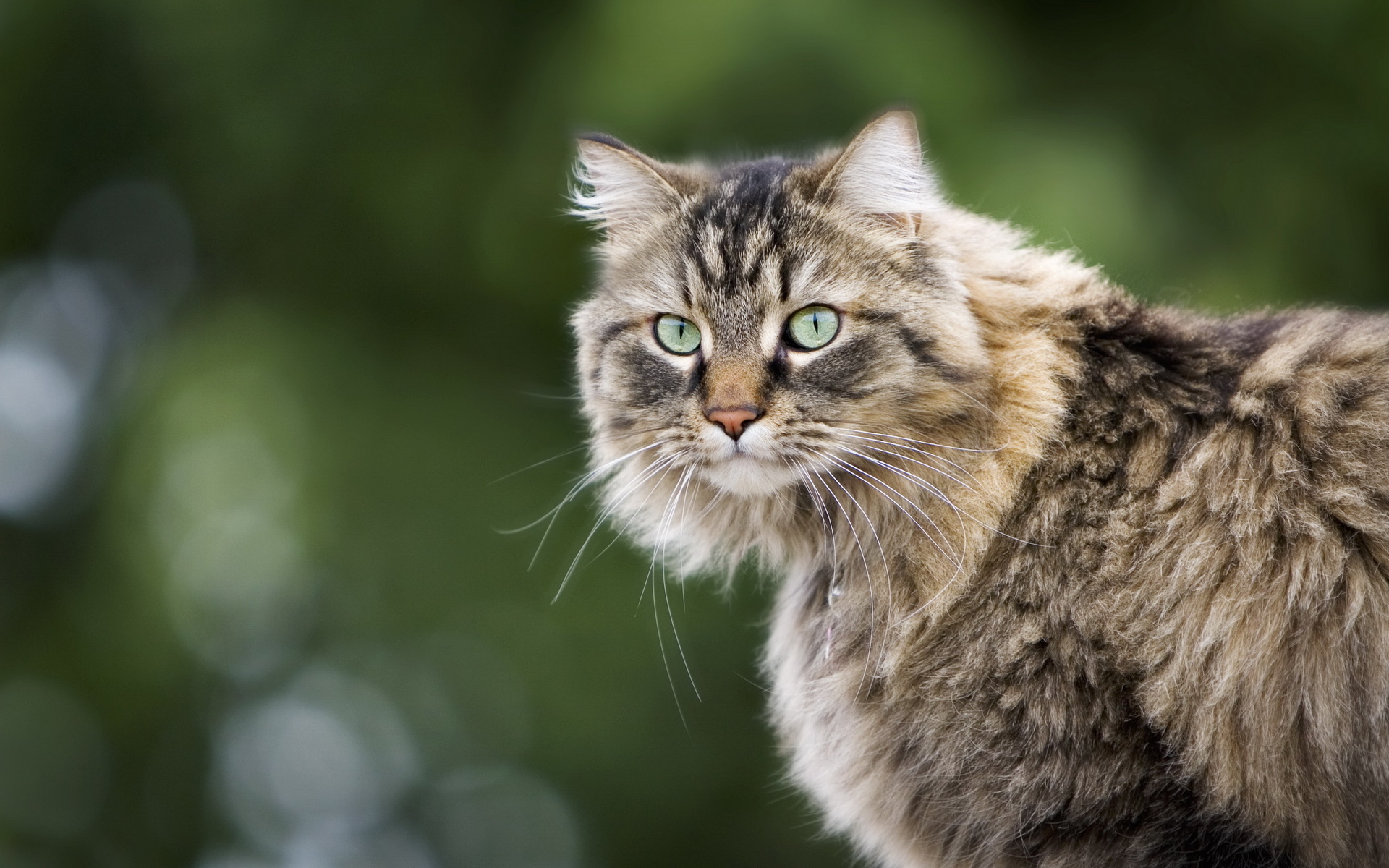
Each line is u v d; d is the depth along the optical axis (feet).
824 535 18.95
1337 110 36.35
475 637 37.45
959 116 33.30
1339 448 16.47
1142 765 16.34
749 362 18.42
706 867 37.32
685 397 18.83
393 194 39.29
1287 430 16.72
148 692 38.34
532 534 37.78
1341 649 16.01
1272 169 35.24
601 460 20.24
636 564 37.40
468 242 38.78
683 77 33.30
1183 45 36.99
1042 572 16.84
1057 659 16.55
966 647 17.13
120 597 37.45
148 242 41.47
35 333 41.70
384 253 39.93
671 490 19.56
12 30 39.52
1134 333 17.79
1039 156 32.71
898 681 17.56
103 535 38.47
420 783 37.88
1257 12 35.91
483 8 39.32
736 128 33.73
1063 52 37.40
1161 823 16.38
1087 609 16.47
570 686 36.76
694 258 19.13
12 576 40.75
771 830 36.99
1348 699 15.98
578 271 37.04
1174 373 17.54
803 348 18.45
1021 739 16.70
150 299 41.29
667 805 37.04
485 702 37.45
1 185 41.91
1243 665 16.25
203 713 38.42
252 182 39.83
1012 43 36.52
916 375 17.76
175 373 37.68
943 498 17.46
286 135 39.24
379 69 39.37
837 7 33.24
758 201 19.19
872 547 18.35
